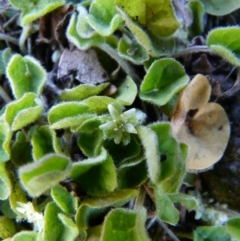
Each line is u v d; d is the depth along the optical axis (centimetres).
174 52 9
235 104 9
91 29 9
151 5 8
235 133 9
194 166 8
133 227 8
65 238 8
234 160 9
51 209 8
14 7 9
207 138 8
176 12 9
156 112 9
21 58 8
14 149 8
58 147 8
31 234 8
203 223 9
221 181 9
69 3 9
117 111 8
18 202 8
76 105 8
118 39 9
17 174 8
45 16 9
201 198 9
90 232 8
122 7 8
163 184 8
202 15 9
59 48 9
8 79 9
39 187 7
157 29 9
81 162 8
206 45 9
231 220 8
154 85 8
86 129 8
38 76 8
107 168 8
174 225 9
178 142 8
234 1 9
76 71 9
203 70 9
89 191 8
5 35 9
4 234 9
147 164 8
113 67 9
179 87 8
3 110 9
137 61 9
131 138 8
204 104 8
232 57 8
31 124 8
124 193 8
